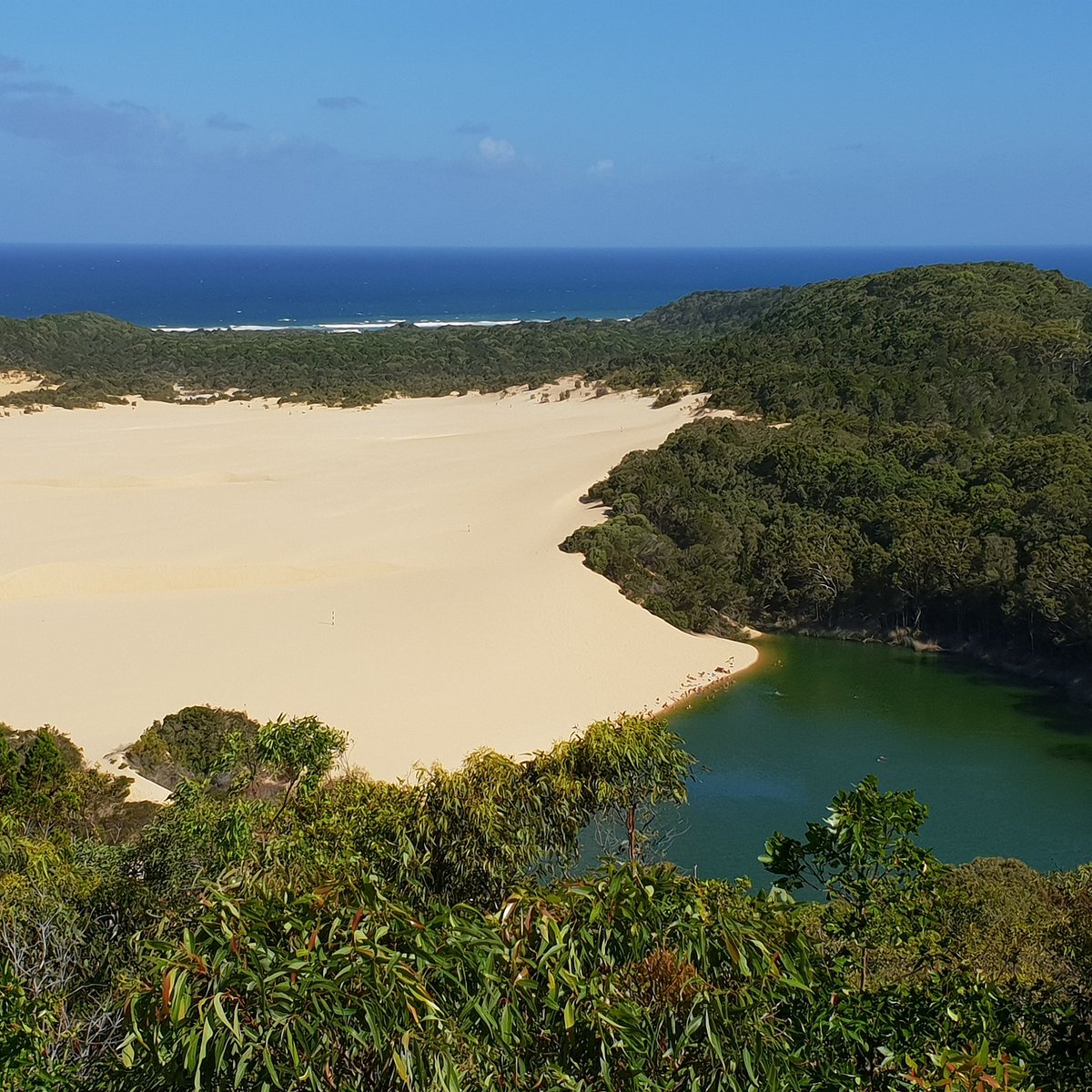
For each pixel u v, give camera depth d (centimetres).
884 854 1009
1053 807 3528
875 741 4156
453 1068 637
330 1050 645
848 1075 799
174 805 1627
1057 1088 870
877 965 1183
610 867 808
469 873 1341
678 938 756
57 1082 796
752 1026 718
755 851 3159
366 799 1520
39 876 1354
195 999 640
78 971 1266
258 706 4100
